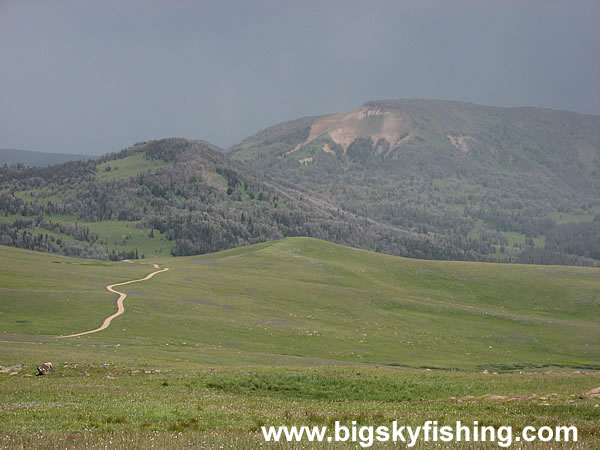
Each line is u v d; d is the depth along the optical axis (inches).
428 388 1611.7
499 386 1648.6
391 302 5162.4
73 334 3161.9
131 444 767.7
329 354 3324.3
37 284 4655.5
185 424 957.2
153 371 1907.0
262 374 1809.8
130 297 4320.9
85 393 1369.3
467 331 4411.9
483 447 802.8
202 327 3649.1
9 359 1996.8
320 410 1211.2
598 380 1758.1
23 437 806.5
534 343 4170.8
